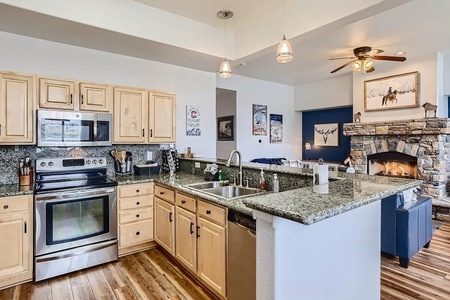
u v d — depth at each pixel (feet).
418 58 16.22
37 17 8.27
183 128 13.79
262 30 10.60
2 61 9.39
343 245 5.06
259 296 4.06
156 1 9.55
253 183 8.91
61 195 8.52
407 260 9.23
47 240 8.31
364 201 4.32
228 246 6.59
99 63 11.26
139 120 11.35
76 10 8.53
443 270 9.09
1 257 7.74
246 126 21.47
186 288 7.86
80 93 9.94
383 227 9.71
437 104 15.62
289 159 24.58
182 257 8.66
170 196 9.39
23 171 9.20
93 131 10.08
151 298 7.36
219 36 11.71
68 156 10.67
